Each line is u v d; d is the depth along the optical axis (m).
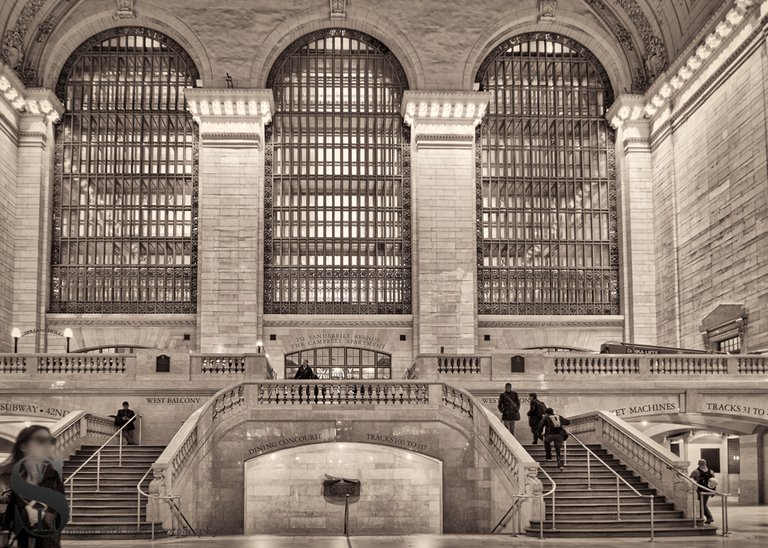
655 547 17.02
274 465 26.16
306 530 25.83
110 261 41.53
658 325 40.88
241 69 41.59
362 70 43.19
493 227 42.47
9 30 39.38
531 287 42.12
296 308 41.38
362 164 42.56
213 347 39.88
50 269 41.31
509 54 43.53
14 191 40.47
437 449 26.25
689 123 38.38
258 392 26.59
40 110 40.94
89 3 41.41
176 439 23.17
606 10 42.28
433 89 41.62
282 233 41.94
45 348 40.53
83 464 22.23
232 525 25.78
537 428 26.23
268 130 42.47
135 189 42.06
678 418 31.09
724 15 34.22
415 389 26.69
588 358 30.44
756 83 32.53
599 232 42.72
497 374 30.20
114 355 30.03
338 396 26.66
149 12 41.62
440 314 40.41
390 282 41.78
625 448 24.50
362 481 26.09
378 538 19.33
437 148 41.53
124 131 42.38
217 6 41.91
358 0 41.91
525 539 19.19
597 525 20.70
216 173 40.97
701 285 36.94
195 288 41.34
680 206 39.22
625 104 41.62
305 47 42.97
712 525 21.14
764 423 30.62
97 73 42.62
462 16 42.22
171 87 42.59
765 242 31.70
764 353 31.36
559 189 42.84
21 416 29.55
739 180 33.78
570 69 43.62
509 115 43.16
